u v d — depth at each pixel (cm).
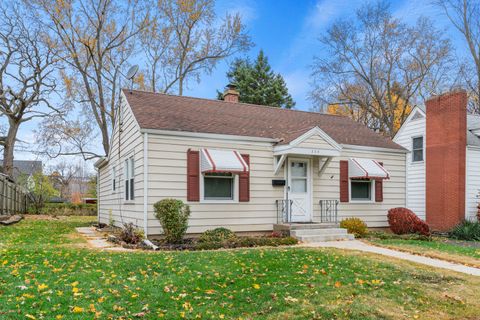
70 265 788
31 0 2598
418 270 837
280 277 738
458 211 1812
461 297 659
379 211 1661
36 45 2916
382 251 1088
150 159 1257
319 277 744
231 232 1280
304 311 567
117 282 673
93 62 2820
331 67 3516
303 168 1521
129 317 520
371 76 3394
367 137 1780
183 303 582
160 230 1255
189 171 1309
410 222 1569
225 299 608
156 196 1259
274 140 1452
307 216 1502
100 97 2852
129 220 1454
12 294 582
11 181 2533
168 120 1366
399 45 3300
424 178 2111
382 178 1602
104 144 2869
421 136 2159
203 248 1097
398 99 3412
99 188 2266
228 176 1384
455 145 1848
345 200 1584
